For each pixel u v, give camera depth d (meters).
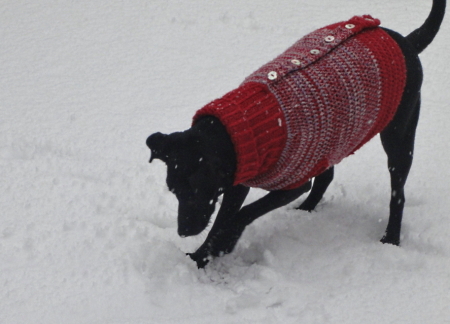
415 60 3.25
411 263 3.23
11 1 5.80
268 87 2.83
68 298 2.85
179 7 5.73
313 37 3.12
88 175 3.83
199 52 5.16
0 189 3.62
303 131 2.82
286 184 3.03
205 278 3.15
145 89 4.72
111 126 4.30
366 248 3.35
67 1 5.82
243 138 2.71
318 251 3.35
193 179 2.70
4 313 2.74
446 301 2.95
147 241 3.27
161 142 2.76
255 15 5.61
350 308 2.91
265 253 3.30
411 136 3.38
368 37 3.12
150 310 2.83
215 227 3.18
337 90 2.88
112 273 3.00
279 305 2.92
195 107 4.52
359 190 3.86
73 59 5.05
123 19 5.57
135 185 3.77
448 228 3.45
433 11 3.38
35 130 4.22
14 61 4.99
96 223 3.37
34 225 3.34
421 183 3.87
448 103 4.63
